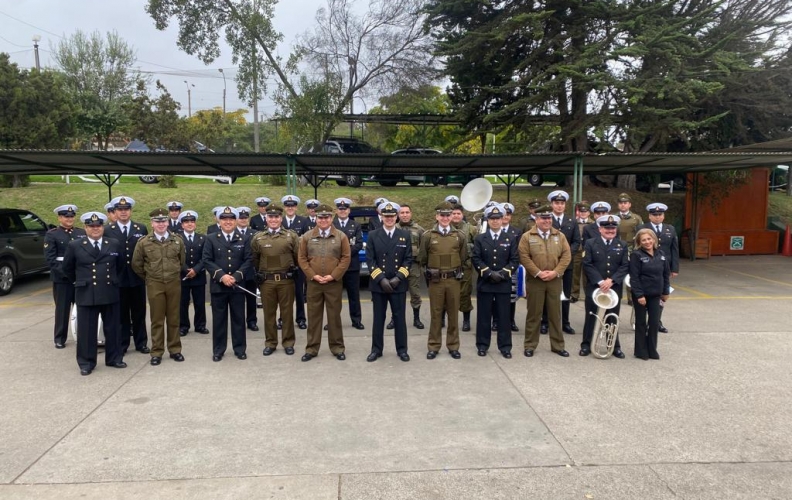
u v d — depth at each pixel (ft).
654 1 43.37
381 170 44.86
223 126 103.09
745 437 13.34
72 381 17.54
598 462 12.15
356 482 11.34
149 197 60.29
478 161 34.73
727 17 45.27
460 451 12.67
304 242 19.69
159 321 19.31
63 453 12.63
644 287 19.34
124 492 10.98
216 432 13.71
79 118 92.58
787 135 49.01
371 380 17.57
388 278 19.45
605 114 42.63
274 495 10.86
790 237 51.29
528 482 11.33
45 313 28.45
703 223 52.21
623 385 16.97
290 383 17.30
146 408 15.28
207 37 68.39
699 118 48.24
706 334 23.13
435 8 48.26
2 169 39.34
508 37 45.44
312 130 62.39
